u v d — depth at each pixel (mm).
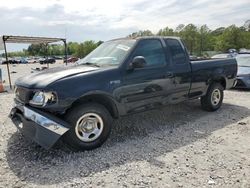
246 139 4766
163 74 5066
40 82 3967
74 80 3977
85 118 4102
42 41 16453
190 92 5824
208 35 62500
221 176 3416
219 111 6730
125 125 5504
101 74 4227
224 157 3984
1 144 4430
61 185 3191
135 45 4766
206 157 3984
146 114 6324
